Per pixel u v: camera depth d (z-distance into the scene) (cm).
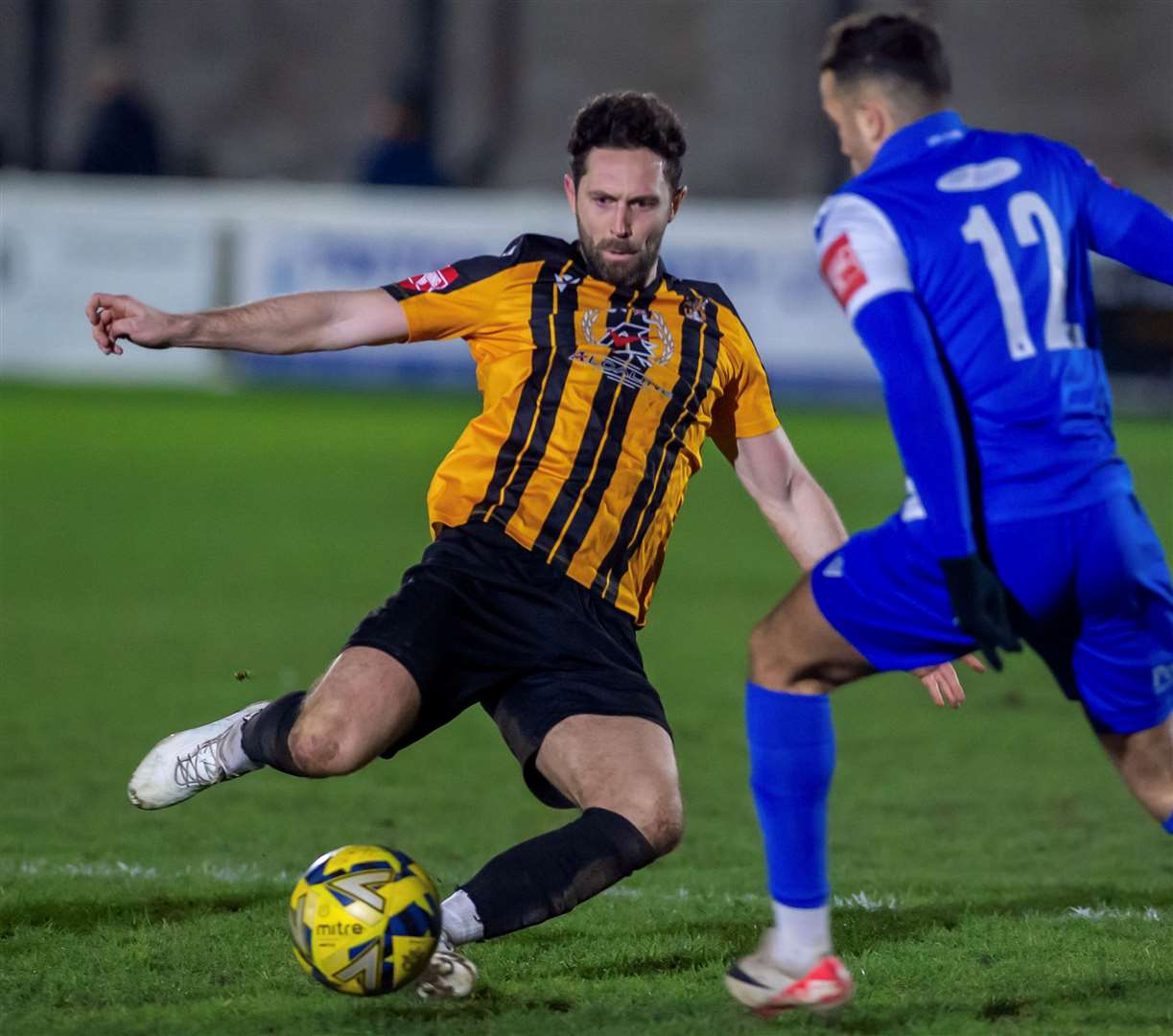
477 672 1466
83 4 10094
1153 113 9638
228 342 1468
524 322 1515
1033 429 1223
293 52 10212
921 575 1228
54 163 9806
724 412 1580
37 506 4578
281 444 5678
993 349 1221
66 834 1978
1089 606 1249
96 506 4597
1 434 5741
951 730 2641
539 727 1435
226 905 1670
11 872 1792
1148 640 1264
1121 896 1739
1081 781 2328
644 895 1748
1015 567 1231
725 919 1647
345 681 1398
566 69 9906
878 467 5206
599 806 1384
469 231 6519
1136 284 6456
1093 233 1279
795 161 9644
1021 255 1231
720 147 9688
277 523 4416
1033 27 9675
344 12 10181
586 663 1465
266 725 1424
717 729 2597
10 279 6756
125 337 1437
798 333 6450
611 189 1486
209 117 10188
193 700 2688
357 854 1312
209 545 4116
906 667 1275
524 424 1504
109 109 7381
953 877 1841
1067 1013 1321
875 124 1286
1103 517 1230
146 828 2012
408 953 1288
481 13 9900
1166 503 4672
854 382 6488
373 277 6538
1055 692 2947
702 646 3206
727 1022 1302
